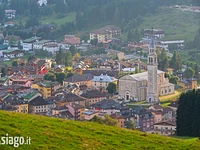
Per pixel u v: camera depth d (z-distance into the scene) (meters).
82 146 164.00
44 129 173.50
